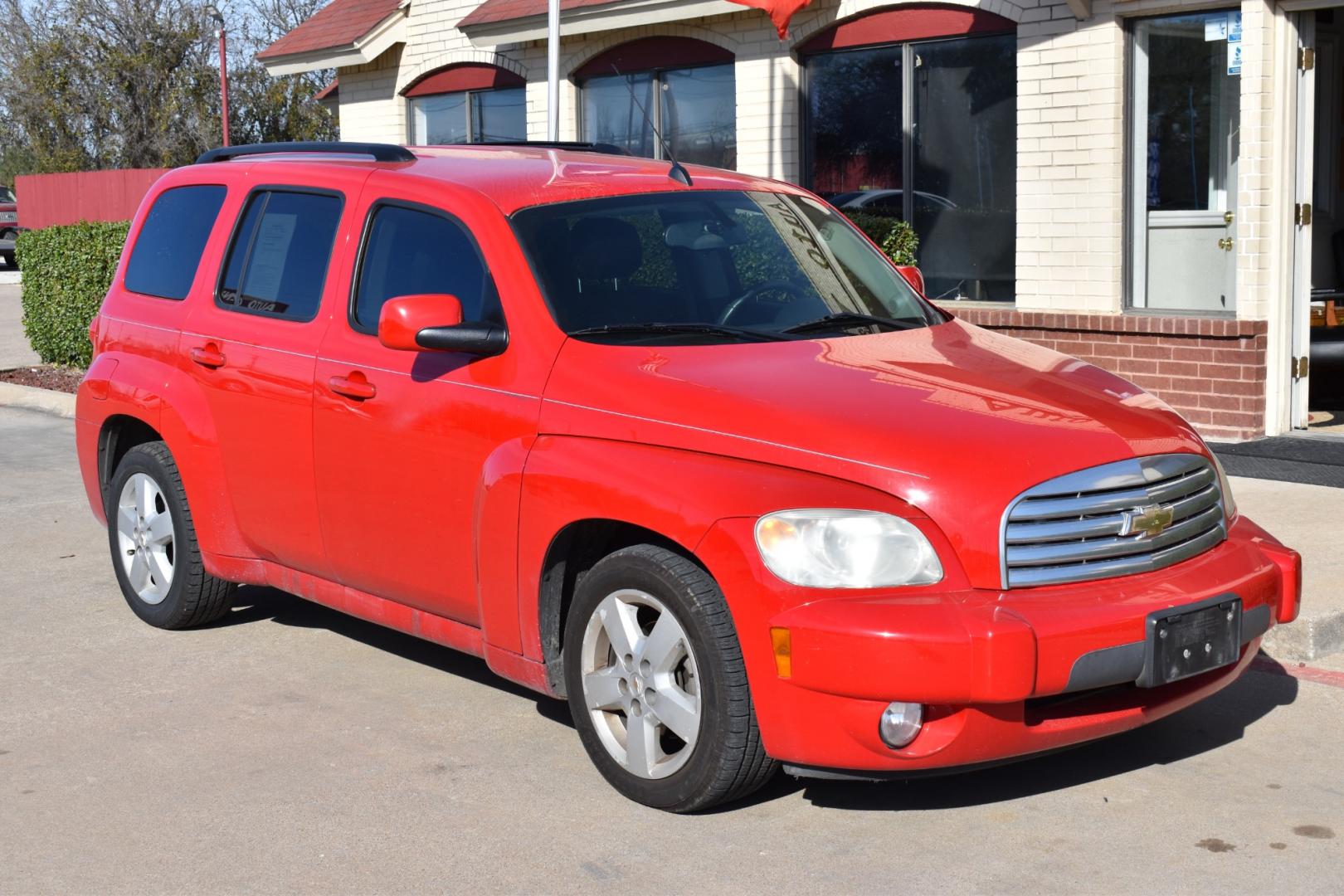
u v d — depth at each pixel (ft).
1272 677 18.26
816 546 13.16
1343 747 16.03
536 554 15.26
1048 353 17.08
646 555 14.29
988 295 37.60
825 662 12.90
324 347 18.13
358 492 17.65
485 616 16.10
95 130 143.02
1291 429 32.58
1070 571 13.50
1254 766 15.57
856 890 12.91
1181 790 14.98
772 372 15.05
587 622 15.03
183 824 14.69
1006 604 13.08
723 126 44.04
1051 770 15.57
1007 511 13.20
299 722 17.56
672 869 13.43
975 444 13.57
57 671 19.63
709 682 13.80
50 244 51.47
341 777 15.80
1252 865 13.24
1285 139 31.30
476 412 16.07
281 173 19.88
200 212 21.08
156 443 21.33
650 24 42.11
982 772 15.57
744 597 13.34
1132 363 33.53
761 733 13.56
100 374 21.67
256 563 19.95
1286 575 14.94
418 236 17.62
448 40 52.37
